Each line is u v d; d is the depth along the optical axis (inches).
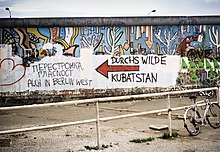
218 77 834.2
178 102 719.7
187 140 344.2
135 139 350.3
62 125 305.4
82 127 444.1
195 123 371.2
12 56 779.4
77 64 796.6
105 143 339.9
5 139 375.9
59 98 788.6
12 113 635.5
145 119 500.1
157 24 805.2
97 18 791.1
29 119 544.4
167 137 356.5
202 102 396.2
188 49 824.9
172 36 820.0
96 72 799.7
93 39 800.3
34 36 786.2
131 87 807.1
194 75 826.2
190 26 823.7
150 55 813.9
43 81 787.4
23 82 781.3
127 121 486.0
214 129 397.1
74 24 786.2
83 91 794.8
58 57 792.3
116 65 805.2
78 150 313.9
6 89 775.1
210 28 831.1
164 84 817.5
